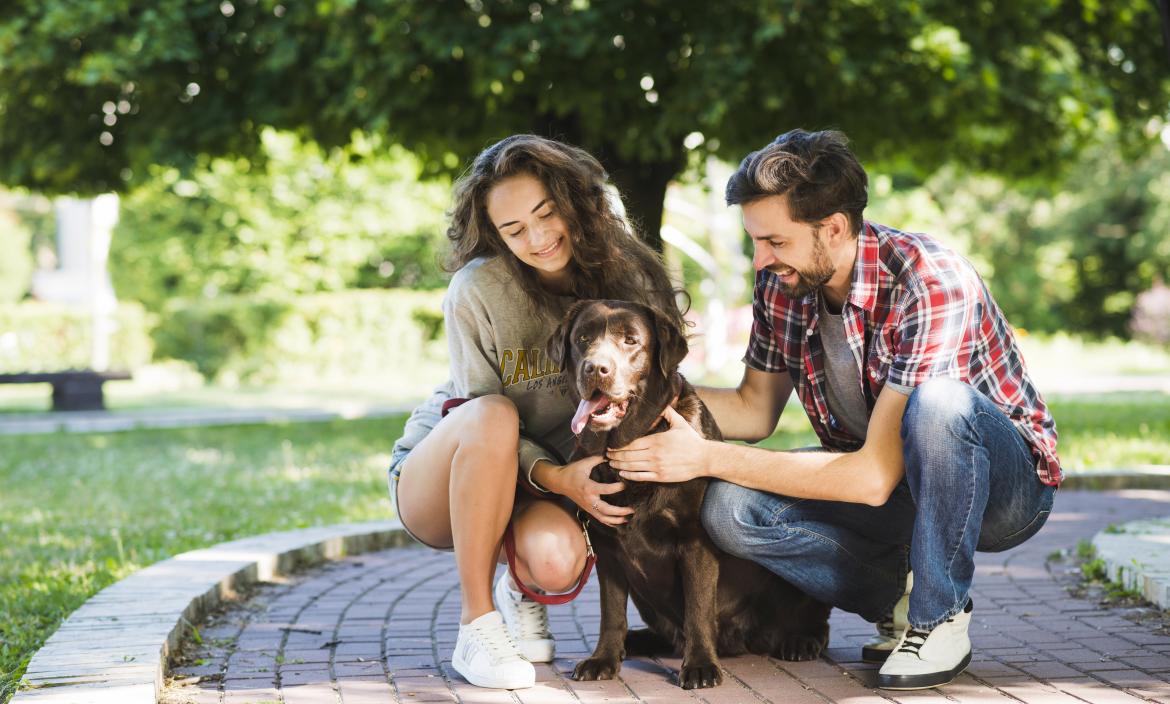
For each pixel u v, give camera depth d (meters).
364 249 27.56
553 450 3.60
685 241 22.19
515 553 3.45
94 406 17.41
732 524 3.23
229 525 6.49
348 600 4.58
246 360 24.38
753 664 3.50
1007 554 5.41
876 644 3.50
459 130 11.19
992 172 13.25
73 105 12.41
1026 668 3.37
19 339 23.16
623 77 9.88
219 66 11.55
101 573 5.00
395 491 3.62
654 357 3.25
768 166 3.02
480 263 3.46
